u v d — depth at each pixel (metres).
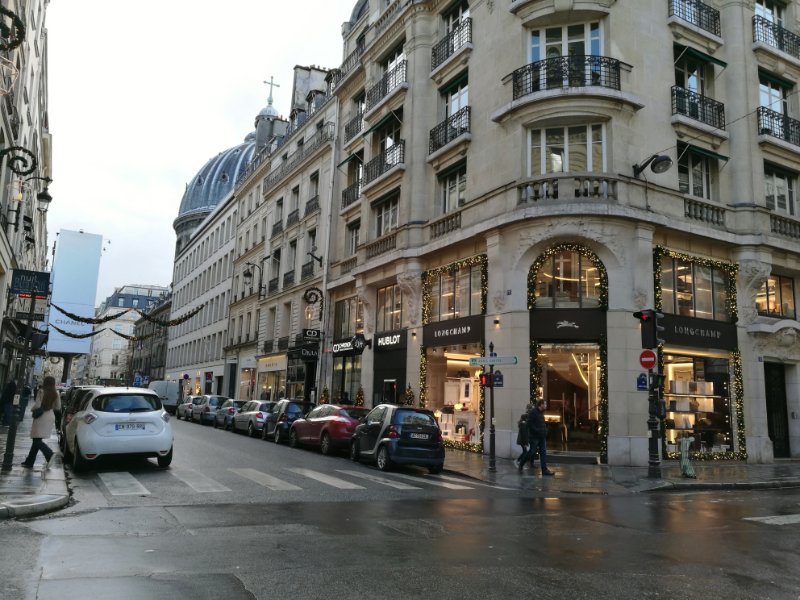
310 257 32.69
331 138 30.53
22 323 27.00
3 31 10.59
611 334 16.28
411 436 13.66
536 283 17.23
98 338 128.38
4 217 17.91
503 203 17.80
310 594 4.61
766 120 19.94
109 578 4.83
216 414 28.39
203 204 78.19
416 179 22.08
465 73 20.94
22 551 5.58
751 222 19.03
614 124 17.16
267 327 37.16
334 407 17.52
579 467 15.14
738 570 5.66
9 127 17.16
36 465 11.43
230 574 5.05
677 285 17.89
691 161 19.11
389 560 5.65
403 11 23.98
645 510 9.23
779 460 18.75
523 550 6.22
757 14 21.09
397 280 22.08
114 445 11.37
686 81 19.45
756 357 18.84
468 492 10.82
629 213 16.42
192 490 9.57
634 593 4.88
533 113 17.53
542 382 17.00
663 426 16.80
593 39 17.97
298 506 8.50
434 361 20.92
